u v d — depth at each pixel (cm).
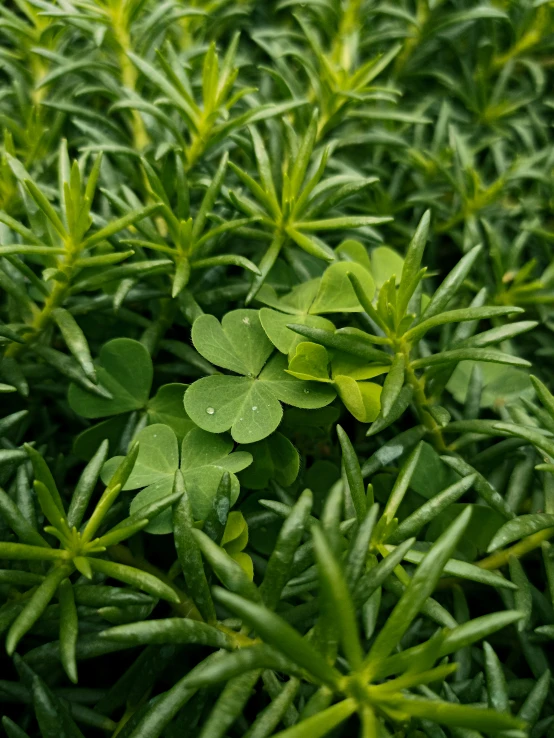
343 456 9
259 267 12
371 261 14
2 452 9
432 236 15
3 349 12
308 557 9
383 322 11
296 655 6
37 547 9
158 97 14
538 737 9
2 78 16
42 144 14
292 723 8
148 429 11
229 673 7
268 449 11
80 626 10
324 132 15
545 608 10
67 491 12
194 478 10
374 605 9
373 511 8
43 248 11
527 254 16
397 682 7
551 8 16
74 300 12
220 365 11
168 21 14
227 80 13
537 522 10
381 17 18
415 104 17
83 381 11
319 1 16
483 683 9
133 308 14
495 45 17
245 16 17
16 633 8
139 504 10
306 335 10
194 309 12
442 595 11
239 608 6
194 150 13
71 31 15
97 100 16
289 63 17
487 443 13
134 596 9
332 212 15
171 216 11
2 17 15
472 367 13
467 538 11
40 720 8
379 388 11
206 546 8
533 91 17
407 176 16
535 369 14
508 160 17
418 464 11
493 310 10
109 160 14
